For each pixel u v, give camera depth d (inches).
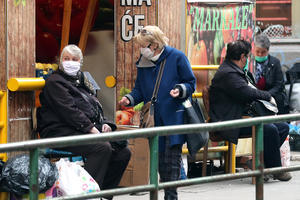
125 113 548.7
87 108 446.0
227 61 544.7
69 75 445.1
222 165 636.7
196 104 450.3
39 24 572.4
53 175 394.3
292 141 775.7
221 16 586.9
